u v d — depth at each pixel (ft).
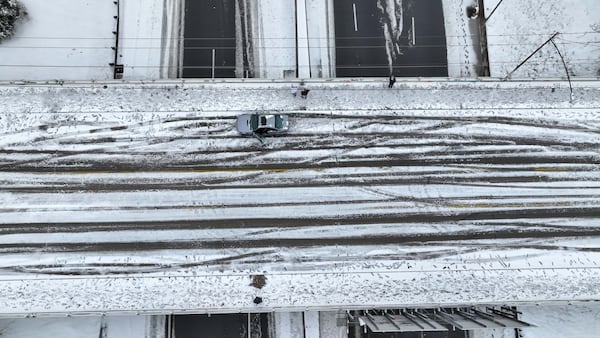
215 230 61.77
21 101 61.72
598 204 64.13
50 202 61.11
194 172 62.80
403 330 58.85
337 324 68.49
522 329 68.85
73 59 72.49
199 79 63.10
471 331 70.90
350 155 64.13
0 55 71.36
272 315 69.56
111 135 62.34
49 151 61.72
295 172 63.57
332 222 62.75
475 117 64.95
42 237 60.18
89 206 61.36
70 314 57.93
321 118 64.13
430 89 65.16
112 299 58.90
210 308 59.21
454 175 64.39
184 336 68.44
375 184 63.87
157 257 60.49
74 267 59.52
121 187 61.98
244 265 60.90
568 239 63.21
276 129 62.13
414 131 64.64
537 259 62.34
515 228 63.41
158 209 61.82
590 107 65.41
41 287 58.70
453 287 61.11
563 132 65.16
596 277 61.87
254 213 62.49
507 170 64.59
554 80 65.21
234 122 63.46
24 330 66.39
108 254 60.23
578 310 69.67
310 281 60.75
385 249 62.23
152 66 72.90
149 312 58.59
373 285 60.90
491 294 61.05
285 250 61.67
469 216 63.62
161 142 62.80
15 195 60.85
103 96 62.64
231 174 63.05
